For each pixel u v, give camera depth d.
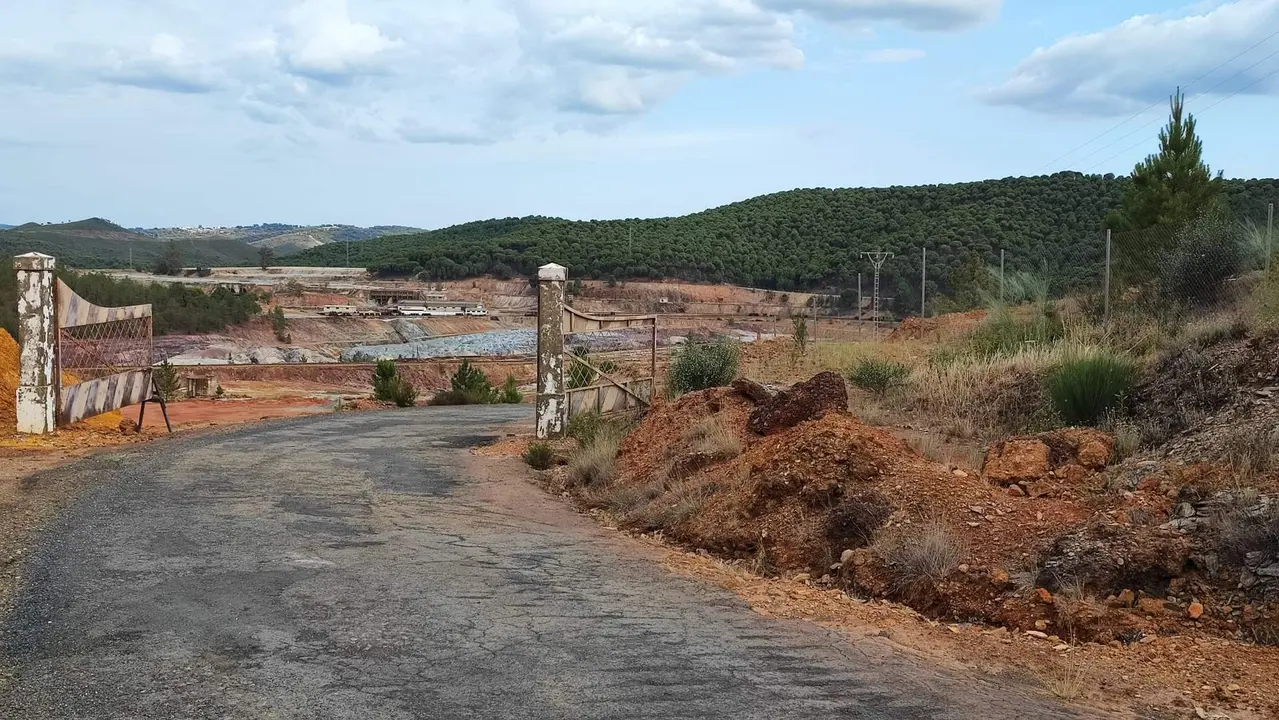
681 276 109.06
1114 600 5.55
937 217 87.00
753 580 6.61
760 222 116.88
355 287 135.00
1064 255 62.59
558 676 4.52
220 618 5.29
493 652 4.86
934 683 4.61
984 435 10.52
